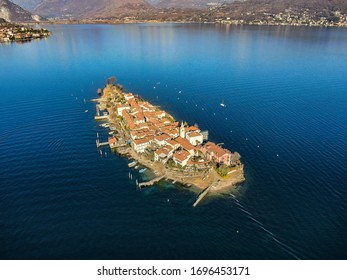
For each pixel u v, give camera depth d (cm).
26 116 17438
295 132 15225
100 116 17312
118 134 15288
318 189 10888
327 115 17300
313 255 8269
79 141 14512
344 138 14488
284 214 9762
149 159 12925
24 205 10138
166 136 14038
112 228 9250
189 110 18538
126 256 8269
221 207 10125
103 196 10662
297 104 19088
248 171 12044
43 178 11569
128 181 11519
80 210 9975
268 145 13975
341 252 8362
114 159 13000
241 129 15712
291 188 10981
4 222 9412
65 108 18875
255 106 18900
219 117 17362
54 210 9956
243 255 8306
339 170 11925
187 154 12619
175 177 11712
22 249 8469
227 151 12512
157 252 8394
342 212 9819
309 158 12825
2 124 16238
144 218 9656
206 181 11431
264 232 9069
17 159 12800
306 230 9125
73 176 11750
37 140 14488
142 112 17350
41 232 9069
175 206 10194
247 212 9881
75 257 8238
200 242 8731
